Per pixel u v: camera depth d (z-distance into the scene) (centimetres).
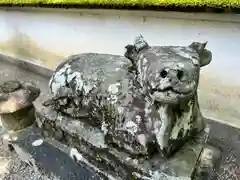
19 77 278
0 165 159
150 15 192
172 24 189
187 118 105
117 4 189
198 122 117
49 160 137
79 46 258
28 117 156
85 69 122
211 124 170
